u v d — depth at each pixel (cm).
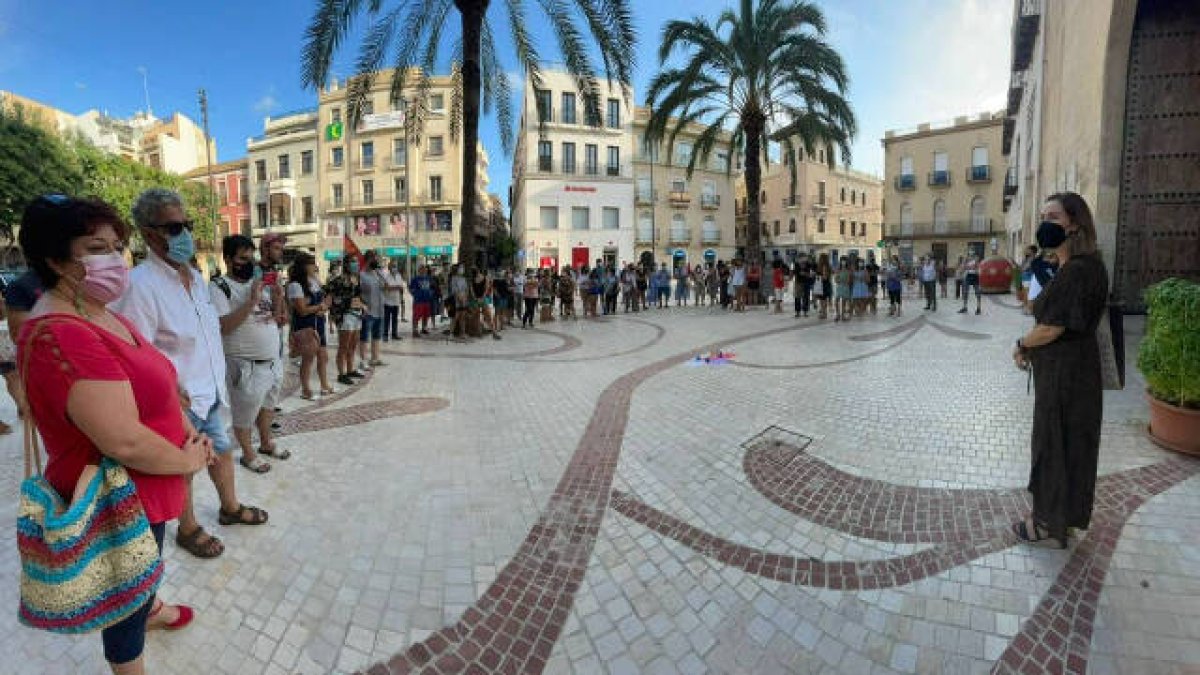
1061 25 1148
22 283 345
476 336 1217
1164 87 743
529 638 250
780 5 1762
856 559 299
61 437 161
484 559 307
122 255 180
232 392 404
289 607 266
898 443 463
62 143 2689
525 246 3828
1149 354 413
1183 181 743
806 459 434
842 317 1377
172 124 5194
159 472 173
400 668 232
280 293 420
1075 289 273
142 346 190
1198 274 744
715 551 312
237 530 332
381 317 866
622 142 3997
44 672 225
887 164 4712
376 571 295
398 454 463
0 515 351
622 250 4019
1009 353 851
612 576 292
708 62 1845
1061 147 1147
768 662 233
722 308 1900
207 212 3762
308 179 4291
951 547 304
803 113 1853
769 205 5300
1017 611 252
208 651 237
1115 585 265
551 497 381
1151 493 348
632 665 234
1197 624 238
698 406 592
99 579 164
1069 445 285
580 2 1123
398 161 3991
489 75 1523
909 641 240
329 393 675
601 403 618
